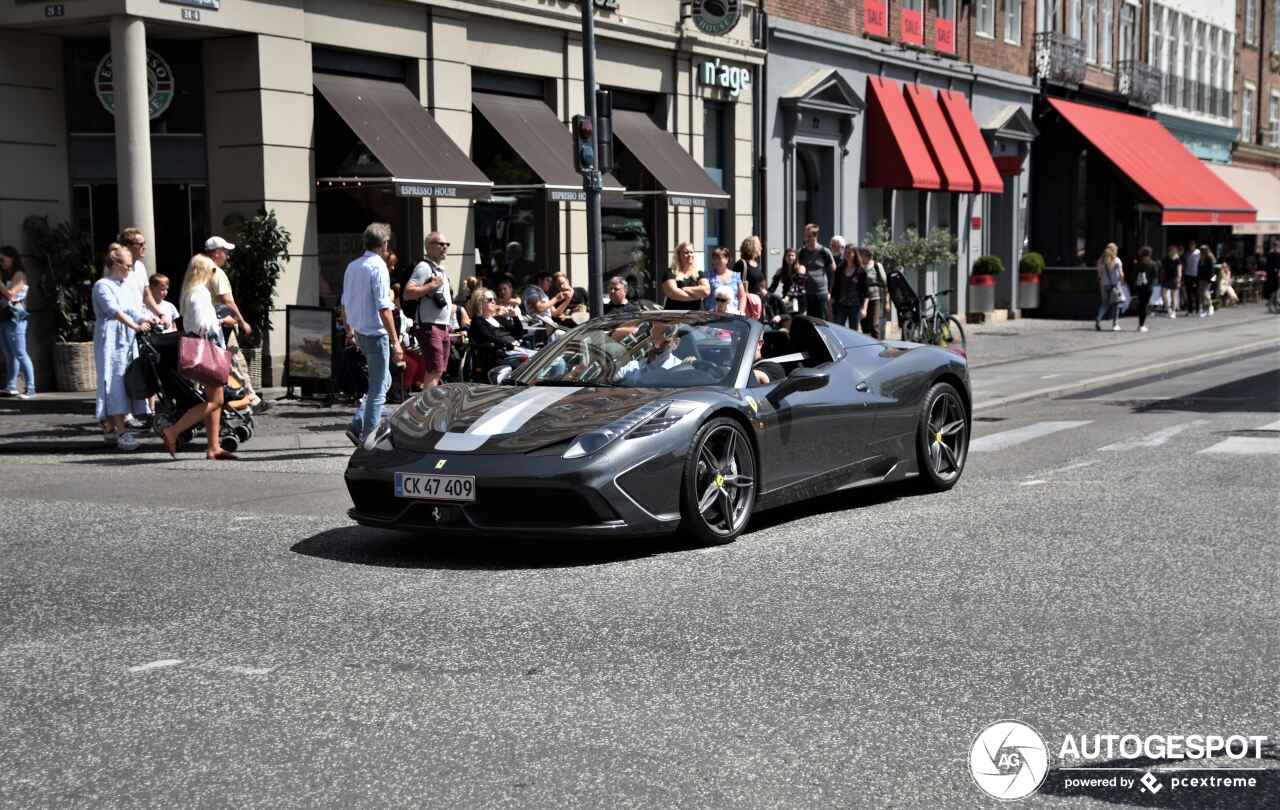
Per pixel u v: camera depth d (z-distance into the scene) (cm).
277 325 1532
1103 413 1388
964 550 712
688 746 420
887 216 2834
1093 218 3541
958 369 926
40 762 412
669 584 638
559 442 682
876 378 862
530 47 1884
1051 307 3447
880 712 451
